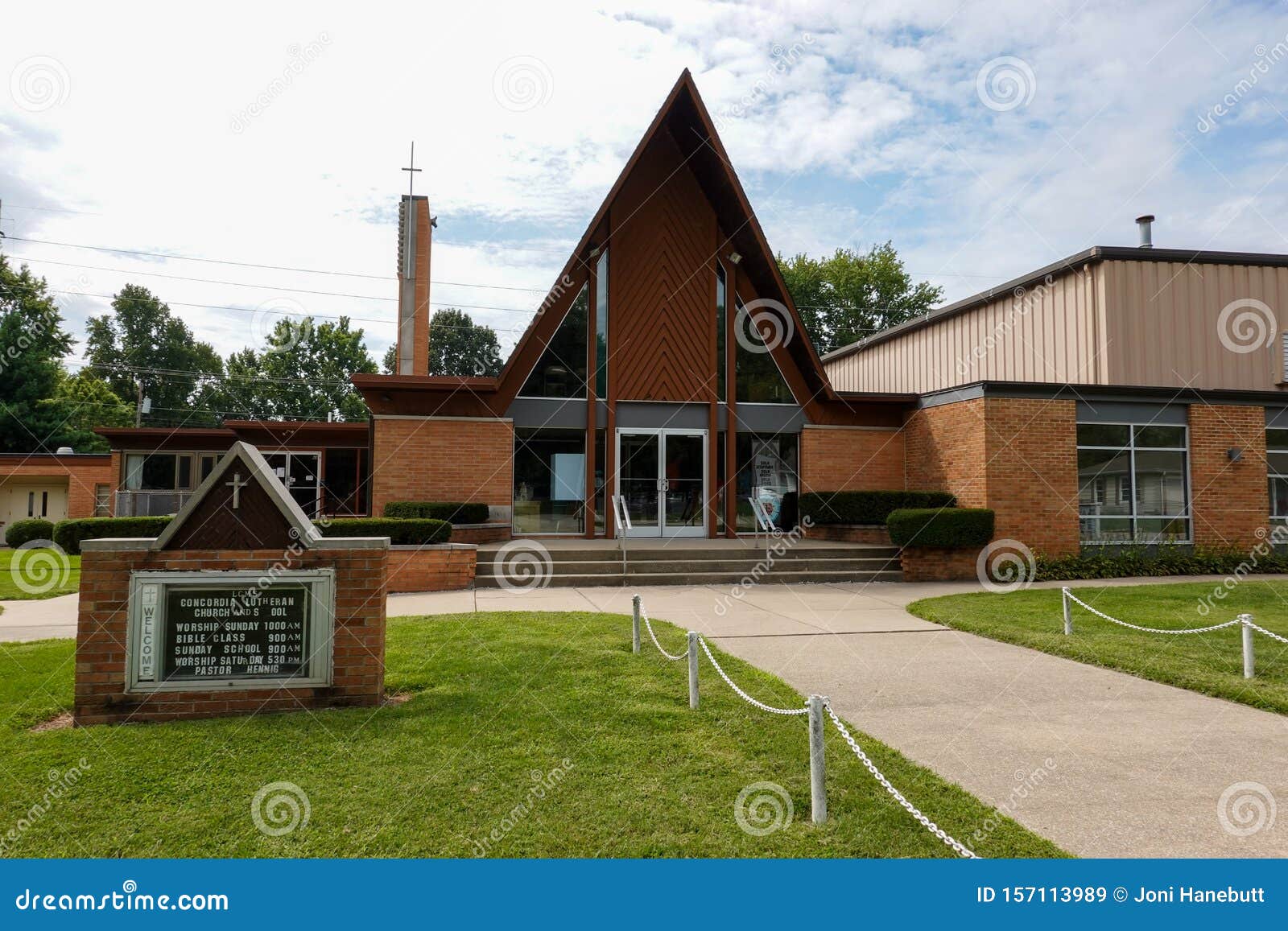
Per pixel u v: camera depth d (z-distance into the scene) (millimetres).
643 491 17609
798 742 5414
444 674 7016
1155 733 5789
